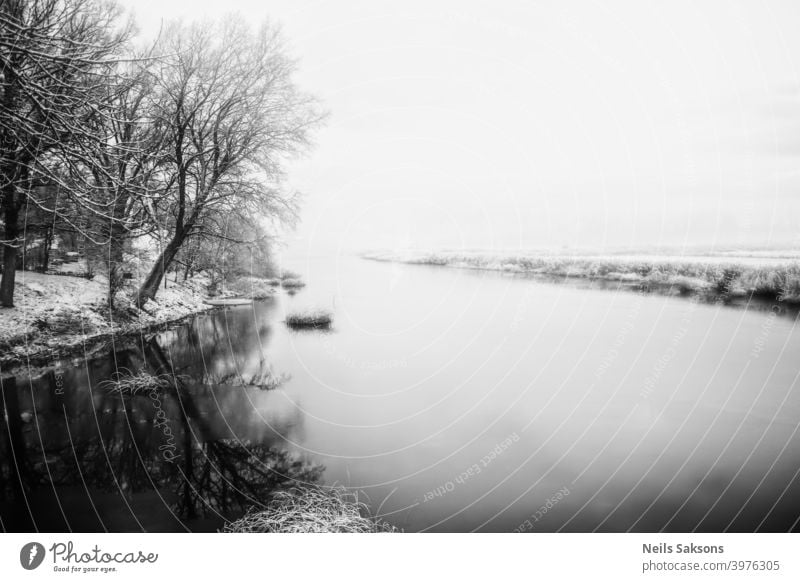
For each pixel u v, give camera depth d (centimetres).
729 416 803
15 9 546
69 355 1152
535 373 1107
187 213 1628
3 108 509
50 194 862
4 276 1223
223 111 1574
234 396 932
